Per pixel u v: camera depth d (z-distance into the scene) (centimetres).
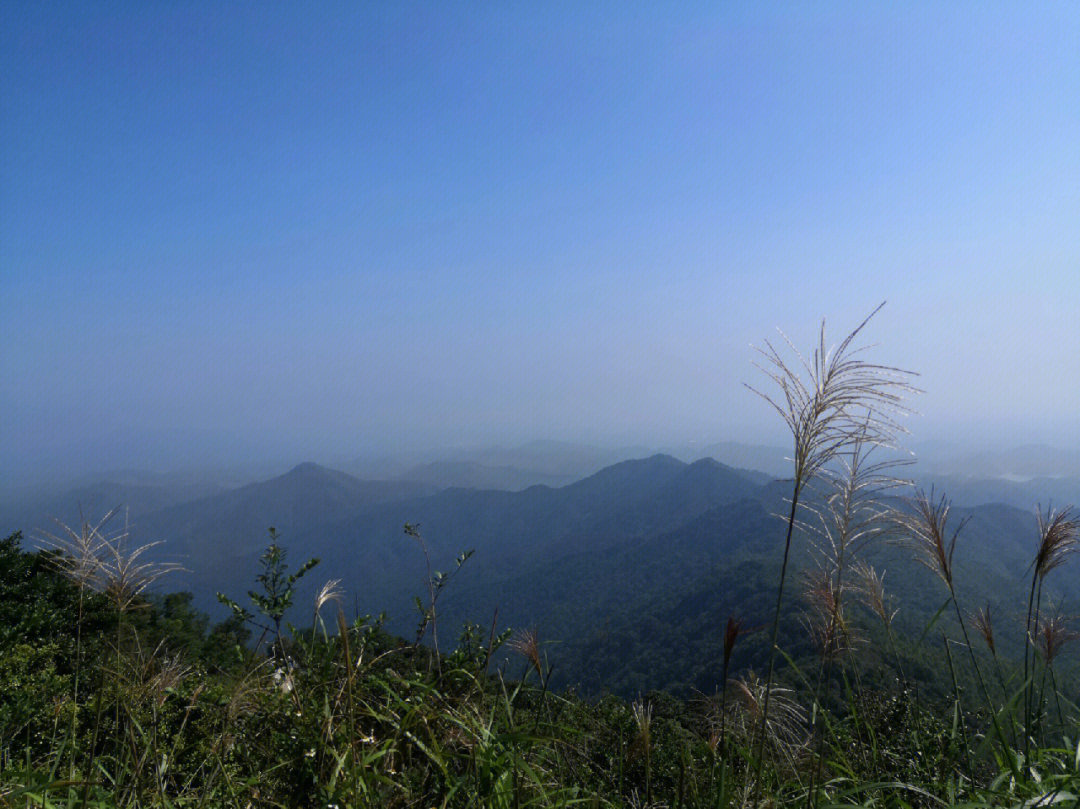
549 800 257
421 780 284
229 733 289
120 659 295
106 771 280
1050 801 234
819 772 269
